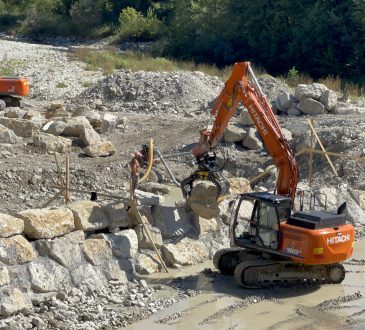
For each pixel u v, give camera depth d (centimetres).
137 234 2545
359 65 7238
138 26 9056
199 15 8169
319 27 7312
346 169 3528
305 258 2292
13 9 10269
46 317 2077
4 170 3397
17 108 4525
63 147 3897
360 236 2948
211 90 5338
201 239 2678
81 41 9319
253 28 7844
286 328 2102
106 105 5159
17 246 2212
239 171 3731
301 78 6069
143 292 2316
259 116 2486
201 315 2177
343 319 2164
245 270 2361
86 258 2353
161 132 4353
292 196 2480
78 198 3262
